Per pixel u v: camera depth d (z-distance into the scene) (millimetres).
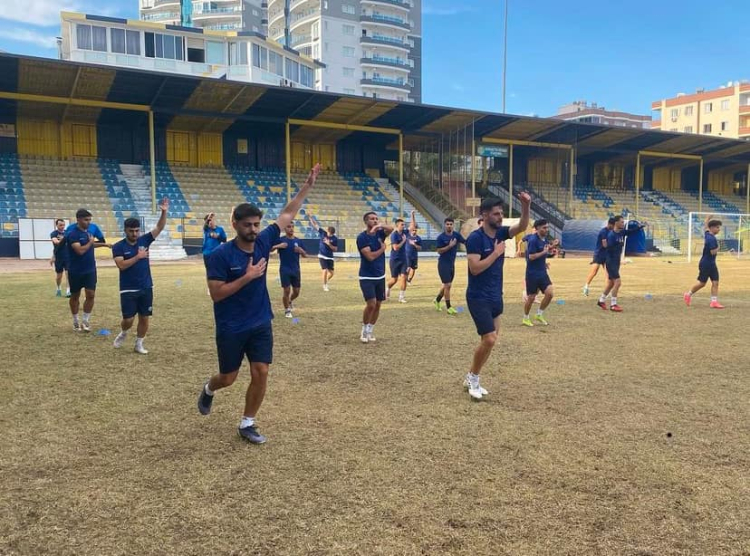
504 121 37031
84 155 33906
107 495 3646
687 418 5156
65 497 3617
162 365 7066
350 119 35500
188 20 67500
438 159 40750
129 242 7484
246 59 49875
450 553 3012
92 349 7918
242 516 3393
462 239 11469
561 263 27438
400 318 10898
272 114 33656
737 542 3131
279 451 4383
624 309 12102
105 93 28953
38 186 30234
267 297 4641
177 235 30141
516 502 3572
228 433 4766
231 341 4445
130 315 7578
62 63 24875
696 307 12406
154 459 4219
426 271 22672
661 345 8391
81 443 4520
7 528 3242
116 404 5512
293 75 55469
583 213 44969
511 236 5672
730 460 4223
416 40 97375
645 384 6289
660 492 3713
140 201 31594
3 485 3777
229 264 4328
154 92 29031
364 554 3000
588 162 50219
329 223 34969
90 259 9070
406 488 3758
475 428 4895
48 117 32469
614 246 11703
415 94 97875
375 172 42938
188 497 3627
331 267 15203
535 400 5707
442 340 8766
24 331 9148
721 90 80125
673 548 3070
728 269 24047
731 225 45312
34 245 26641
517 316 11094
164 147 36125
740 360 7445
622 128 39812
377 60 88062
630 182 52312
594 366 7117
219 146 37594
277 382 6355
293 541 3125
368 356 7668
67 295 13586
